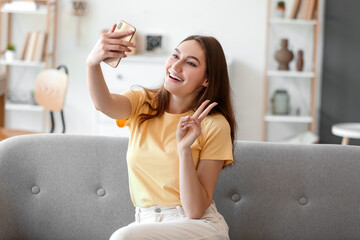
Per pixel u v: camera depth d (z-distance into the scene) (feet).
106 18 17.79
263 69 17.80
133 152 6.40
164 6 17.72
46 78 14.12
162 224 5.90
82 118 18.13
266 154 7.34
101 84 6.11
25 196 7.32
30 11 16.88
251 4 17.63
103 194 7.36
